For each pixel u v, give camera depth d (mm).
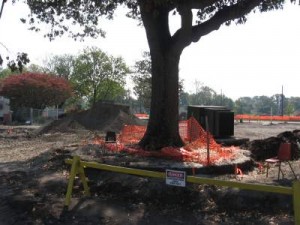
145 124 33188
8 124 44406
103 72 66125
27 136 26297
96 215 8078
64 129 29672
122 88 68125
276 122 57656
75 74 66438
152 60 13289
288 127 40281
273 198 7984
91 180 10016
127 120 32094
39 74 56500
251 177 10445
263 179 10000
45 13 16625
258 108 129125
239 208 8008
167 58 13109
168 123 13094
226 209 8078
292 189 5961
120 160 11227
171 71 13109
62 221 7875
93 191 9438
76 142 21203
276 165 12727
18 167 12398
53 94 54156
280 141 15570
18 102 53250
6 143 21766
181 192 8680
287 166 12305
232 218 7711
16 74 55938
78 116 32688
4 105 51188
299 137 16438
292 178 10086
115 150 13062
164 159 11562
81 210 8352
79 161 8789
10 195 9352
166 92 13141
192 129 15625
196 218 7805
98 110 32750
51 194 9477
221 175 10703
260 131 32594
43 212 8281
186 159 11477
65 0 15906
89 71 65812
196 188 8773
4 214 8359
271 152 15234
